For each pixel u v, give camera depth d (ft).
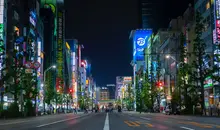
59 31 475.31
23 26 290.56
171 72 309.42
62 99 370.73
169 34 388.57
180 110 217.15
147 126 78.07
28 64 177.78
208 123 94.68
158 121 108.99
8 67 169.99
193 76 180.65
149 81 347.97
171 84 298.76
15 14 258.78
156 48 430.20
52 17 433.89
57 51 469.57
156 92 306.14
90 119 132.87
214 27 201.77
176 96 219.61
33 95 189.88
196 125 83.10
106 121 109.50
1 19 216.33
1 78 163.94
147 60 495.82
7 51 188.96
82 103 606.55
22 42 230.68
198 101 186.29
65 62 531.50
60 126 79.97
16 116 172.65
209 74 175.32
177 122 101.14
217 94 198.29
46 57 406.41
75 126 79.10
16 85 173.27
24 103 204.23
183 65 193.47
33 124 93.71
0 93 177.58
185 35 261.44
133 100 570.05
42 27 383.86
